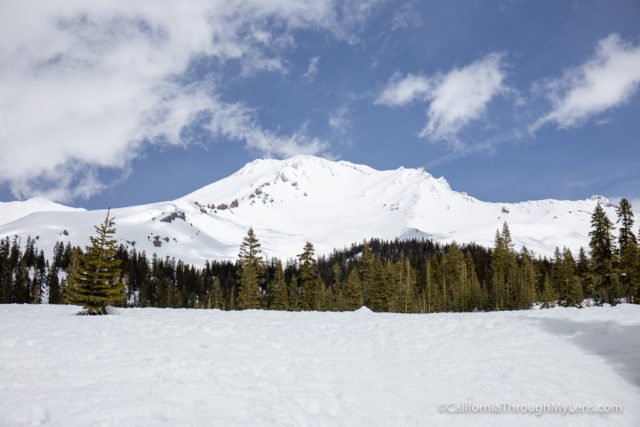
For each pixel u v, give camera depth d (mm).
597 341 13789
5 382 10625
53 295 110438
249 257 57219
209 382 11195
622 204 50500
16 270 126000
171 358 13133
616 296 50406
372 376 12188
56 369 11758
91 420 8680
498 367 12445
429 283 82875
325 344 15766
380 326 18828
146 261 158625
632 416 9516
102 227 25125
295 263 160875
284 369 12625
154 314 23328
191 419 8953
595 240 51812
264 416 9297
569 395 10453
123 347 14305
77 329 17062
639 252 48375
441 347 14891
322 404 10195
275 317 21828
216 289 104188
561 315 17875
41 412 8836
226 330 17766
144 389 10469
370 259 80375
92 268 24438
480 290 82812
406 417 9617
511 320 18109
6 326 17375
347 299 70938
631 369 11516
